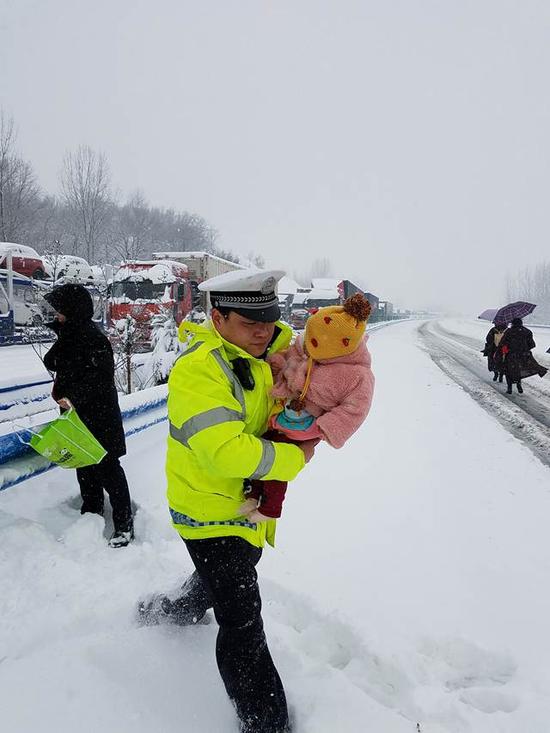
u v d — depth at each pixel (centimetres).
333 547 333
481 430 691
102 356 312
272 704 183
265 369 192
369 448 559
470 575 310
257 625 187
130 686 205
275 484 180
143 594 265
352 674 227
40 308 908
